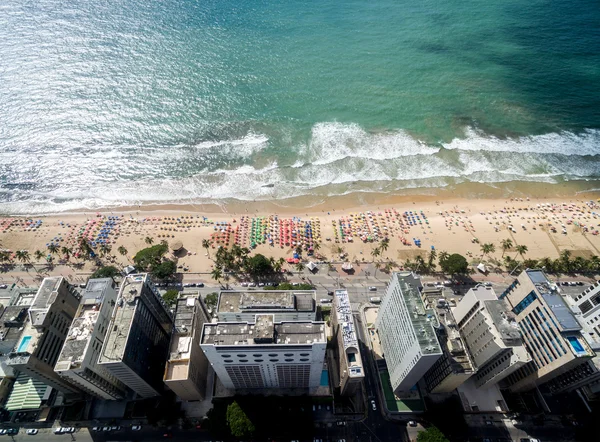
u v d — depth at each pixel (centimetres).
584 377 14775
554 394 17062
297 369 14762
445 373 14900
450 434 15600
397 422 16012
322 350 13388
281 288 19262
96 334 14125
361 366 14650
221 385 16650
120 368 13250
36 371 13975
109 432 15638
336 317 16675
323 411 16250
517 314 16612
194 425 15825
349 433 15688
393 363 16138
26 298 15788
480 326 15312
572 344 13725
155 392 16138
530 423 16212
